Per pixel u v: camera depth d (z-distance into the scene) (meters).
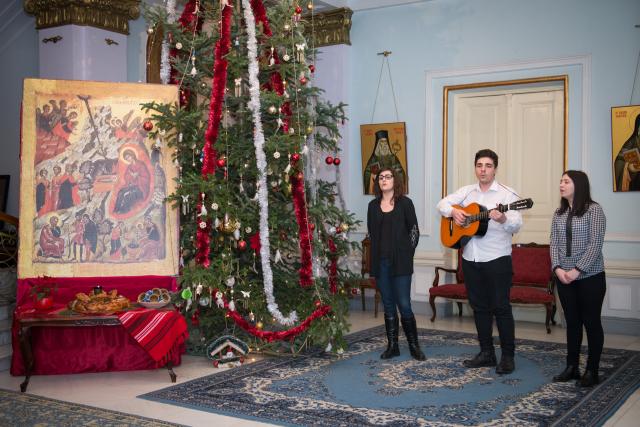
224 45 5.72
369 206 6.05
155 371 5.59
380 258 5.91
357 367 5.71
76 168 5.71
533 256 8.10
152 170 5.84
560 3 8.05
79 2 7.43
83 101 5.77
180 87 6.26
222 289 5.68
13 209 8.55
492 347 5.70
